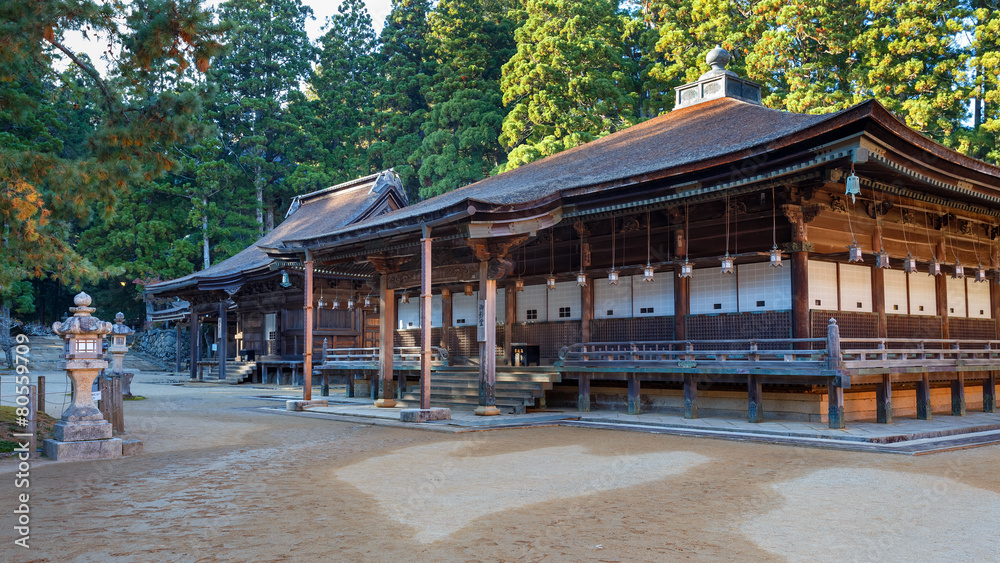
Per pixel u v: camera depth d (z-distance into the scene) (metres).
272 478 10.88
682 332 21.05
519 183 25.98
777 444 14.87
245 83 70.44
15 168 13.84
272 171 71.31
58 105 58.53
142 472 11.46
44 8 12.94
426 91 73.38
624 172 20.48
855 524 8.03
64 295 73.44
